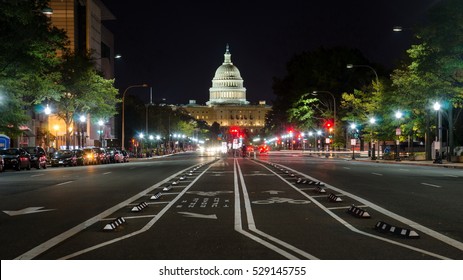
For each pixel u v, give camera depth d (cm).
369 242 1063
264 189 2297
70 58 5806
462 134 7019
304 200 1855
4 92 4278
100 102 6225
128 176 3344
